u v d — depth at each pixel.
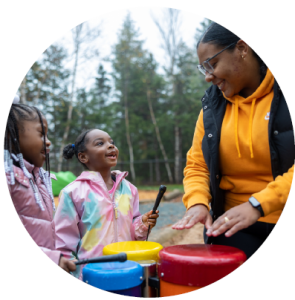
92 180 1.62
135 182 14.11
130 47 14.98
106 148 1.71
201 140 1.51
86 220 1.55
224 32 1.29
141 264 1.17
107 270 1.09
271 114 1.25
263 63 1.33
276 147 1.26
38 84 12.05
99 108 14.98
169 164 15.40
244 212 1.15
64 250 1.51
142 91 15.20
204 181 1.45
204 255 1.09
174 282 1.08
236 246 1.38
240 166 1.36
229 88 1.34
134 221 1.67
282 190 1.15
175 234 3.49
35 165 1.55
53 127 13.35
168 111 15.13
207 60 1.32
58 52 12.01
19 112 1.48
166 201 6.71
